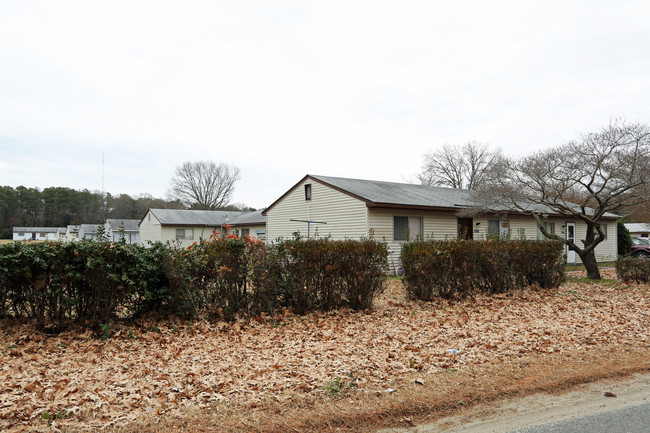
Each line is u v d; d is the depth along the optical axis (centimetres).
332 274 798
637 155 1273
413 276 930
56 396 406
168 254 688
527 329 712
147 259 681
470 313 837
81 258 624
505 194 1488
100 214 6544
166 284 705
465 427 370
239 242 726
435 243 955
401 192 1952
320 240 816
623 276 1312
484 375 487
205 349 579
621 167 1291
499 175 1534
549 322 770
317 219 1919
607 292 1142
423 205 1727
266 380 461
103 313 637
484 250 1002
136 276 657
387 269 870
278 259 765
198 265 698
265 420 370
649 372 510
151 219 3306
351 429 364
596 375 492
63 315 626
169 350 571
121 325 652
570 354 572
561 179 1373
